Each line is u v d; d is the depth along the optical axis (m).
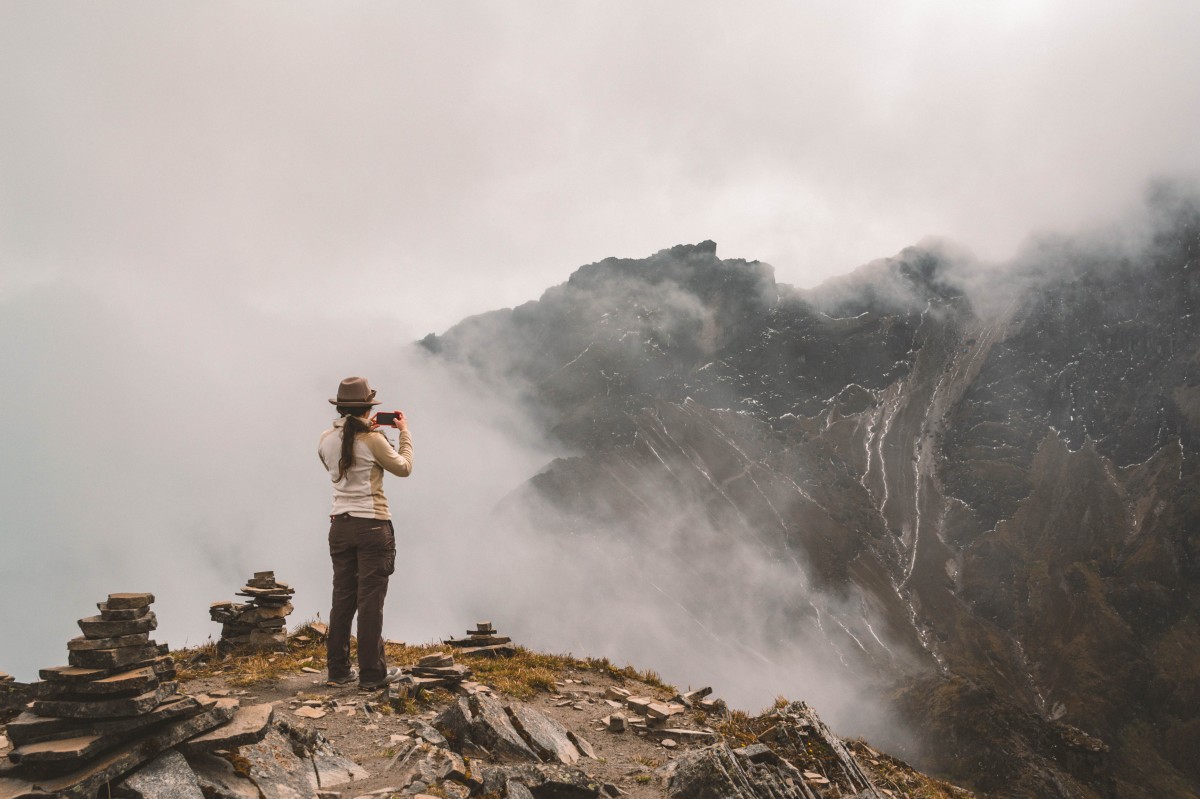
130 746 5.63
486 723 8.53
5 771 5.41
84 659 5.84
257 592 12.49
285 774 6.47
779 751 11.12
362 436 9.80
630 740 10.12
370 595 9.74
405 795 6.52
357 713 8.70
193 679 10.04
